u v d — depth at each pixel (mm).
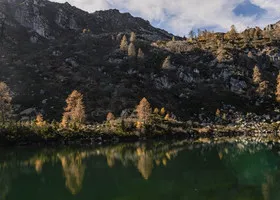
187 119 129875
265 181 45156
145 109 109000
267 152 72750
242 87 156750
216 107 138750
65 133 89562
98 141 90938
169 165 58438
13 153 71312
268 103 141875
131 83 148000
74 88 139375
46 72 152750
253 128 116812
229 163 60156
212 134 110625
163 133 104188
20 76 144750
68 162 61594
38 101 125062
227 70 167750
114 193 39250
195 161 62469
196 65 174625
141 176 49094
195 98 146875
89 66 164625
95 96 132875
